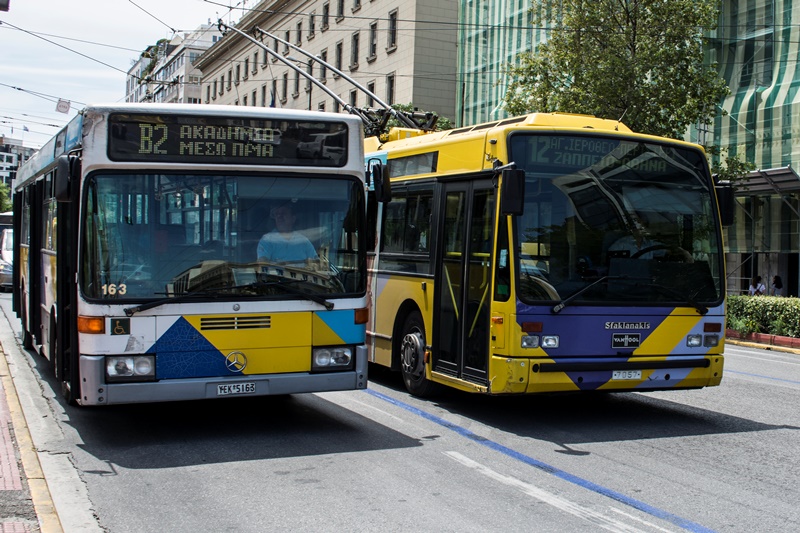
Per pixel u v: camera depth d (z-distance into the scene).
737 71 29.56
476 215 9.27
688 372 9.10
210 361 7.66
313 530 5.53
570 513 5.95
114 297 7.45
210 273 7.72
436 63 44.06
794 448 8.17
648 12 24.27
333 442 8.05
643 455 7.77
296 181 8.10
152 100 106.25
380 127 14.30
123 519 5.75
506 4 39.03
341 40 51.00
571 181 8.85
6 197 118.19
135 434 8.33
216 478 6.77
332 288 8.13
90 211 7.49
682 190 9.32
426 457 7.51
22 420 8.59
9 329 17.69
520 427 8.95
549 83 24.80
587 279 8.73
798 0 27.59
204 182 7.79
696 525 5.73
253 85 63.66
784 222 28.30
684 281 9.17
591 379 8.65
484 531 5.53
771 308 22.86
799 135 27.28
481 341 9.01
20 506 5.75
